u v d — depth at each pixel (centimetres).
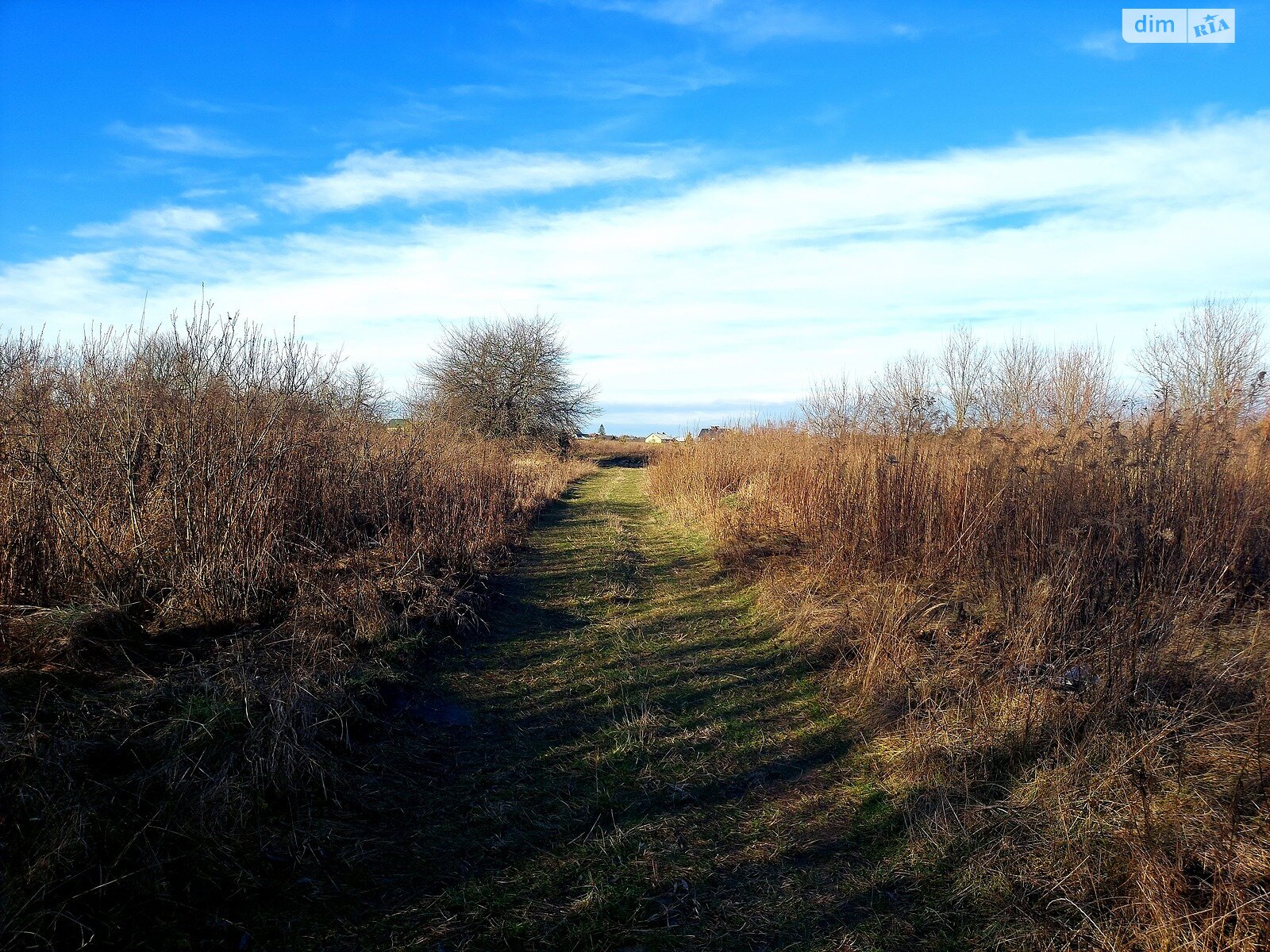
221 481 655
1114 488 701
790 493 1136
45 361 657
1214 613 583
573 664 662
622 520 1593
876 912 332
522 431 3444
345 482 902
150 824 320
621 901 339
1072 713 443
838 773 464
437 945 308
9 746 325
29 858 284
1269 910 275
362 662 565
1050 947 298
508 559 1067
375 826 389
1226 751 381
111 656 460
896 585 706
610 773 462
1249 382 881
